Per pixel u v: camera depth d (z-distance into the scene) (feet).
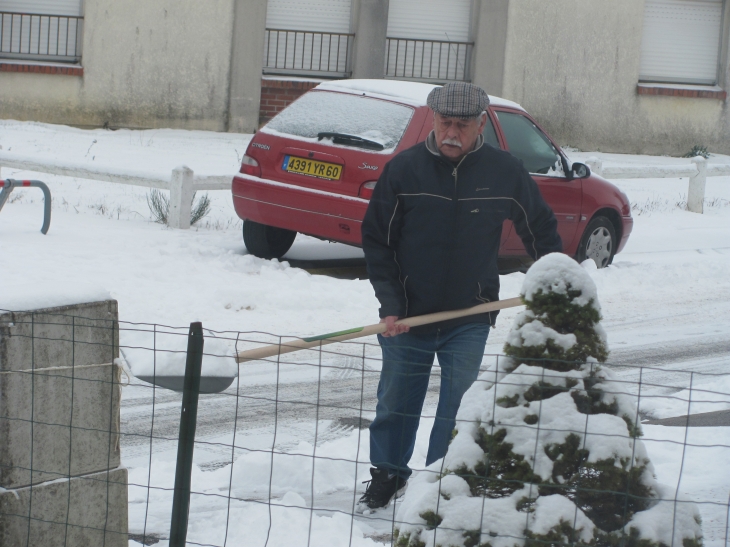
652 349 33.40
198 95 94.63
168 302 33.45
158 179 48.57
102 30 91.91
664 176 66.33
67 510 14.49
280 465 20.58
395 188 17.83
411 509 12.06
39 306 13.94
